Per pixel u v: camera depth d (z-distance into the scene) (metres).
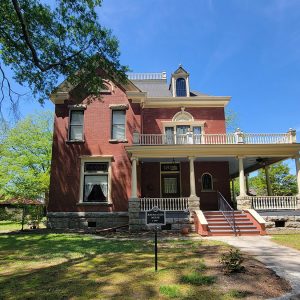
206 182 22.38
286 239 13.37
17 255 9.95
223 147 18.77
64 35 14.74
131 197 18.00
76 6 14.30
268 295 5.36
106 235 15.92
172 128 23.47
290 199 18.45
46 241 13.29
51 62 15.21
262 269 7.23
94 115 21.23
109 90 21.64
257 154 18.89
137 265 7.77
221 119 23.52
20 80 15.64
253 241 12.85
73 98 21.48
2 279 6.81
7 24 14.24
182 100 23.45
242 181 18.67
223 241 12.89
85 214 19.61
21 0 13.50
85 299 5.22
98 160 20.42
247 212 17.20
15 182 30.89
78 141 20.72
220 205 20.89
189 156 18.86
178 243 12.22
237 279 6.25
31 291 5.75
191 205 17.91
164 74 28.34
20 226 25.25
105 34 15.30
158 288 5.75
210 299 5.10
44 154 33.47
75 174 20.23
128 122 21.08
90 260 8.74
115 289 5.75
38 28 14.38
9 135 31.75
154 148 18.72
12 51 14.95
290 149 18.89
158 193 22.12
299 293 5.54
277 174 36.16
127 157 20.47
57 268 7.77
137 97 21.38
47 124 34.88
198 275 6.39
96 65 16.88
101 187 20.20
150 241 13.02
